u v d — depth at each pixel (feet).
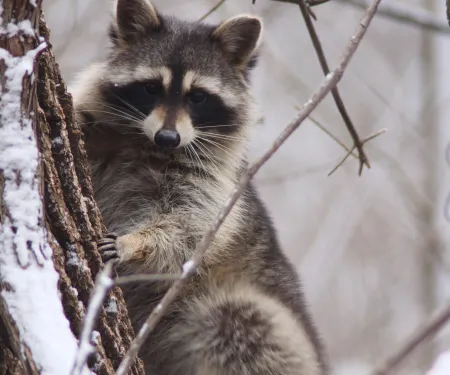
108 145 30.14
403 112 61.11
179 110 30.35
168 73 30.73
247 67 33.78
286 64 57.77
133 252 27.71
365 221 68.54
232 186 31.17
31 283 16.42
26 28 16.94
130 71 30.83
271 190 69.77
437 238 55.47
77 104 29.99
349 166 57.67
